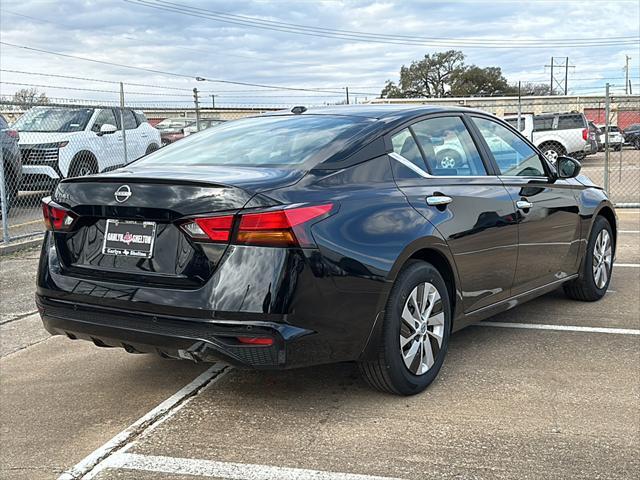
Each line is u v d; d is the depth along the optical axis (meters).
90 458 3.17
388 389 3.69
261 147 3.88
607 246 5.88
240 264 3.11
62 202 3.64
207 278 3.16
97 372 4.35
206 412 3.64
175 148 4.31
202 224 3.17
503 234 4.38
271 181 3.27
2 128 10.72
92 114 12.42
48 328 3.70
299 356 3.19
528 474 2.90
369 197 3.53
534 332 4.94
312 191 3.33
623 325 5.08
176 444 3.27
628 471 2.92
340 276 3.26
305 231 3.17
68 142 11.53
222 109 17.12
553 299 5.90
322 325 3.23
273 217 3.11
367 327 3.41
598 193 5.77
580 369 4.16
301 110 4.50
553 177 5.18
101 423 3.58
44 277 3.66
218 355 3.14
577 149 23.25
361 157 3.68
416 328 3.71
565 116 23.28
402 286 3.58
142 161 4.17
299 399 3.78
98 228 3.52
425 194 3.85
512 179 4.67
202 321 3.13
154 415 3.62
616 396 3.74
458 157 4.32
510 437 3.25
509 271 4.51
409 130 4.06
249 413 3.61
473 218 4.11
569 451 3.10
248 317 3.08
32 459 3.20
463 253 4.02
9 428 3.54
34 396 3.97
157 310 3.24
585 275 5.59
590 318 5.28
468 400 3.71
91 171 12.02
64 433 3.47
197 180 3.22
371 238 3.41
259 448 3.20
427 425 3.40
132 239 3.39
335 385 3.97
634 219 10.94
